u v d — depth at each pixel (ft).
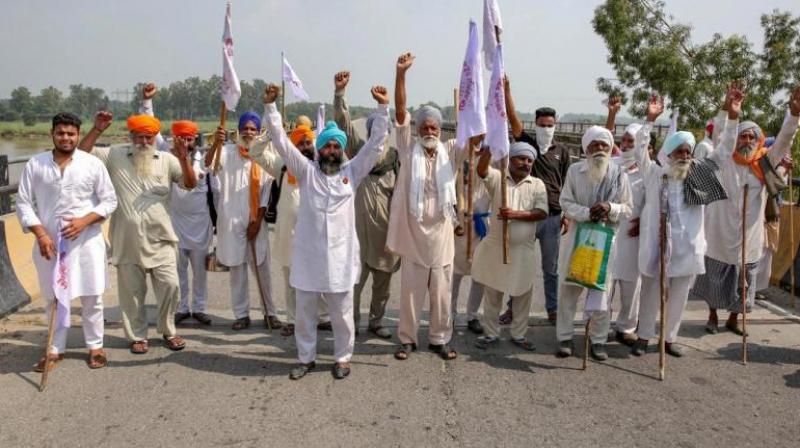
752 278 17.89
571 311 16.11
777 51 50.34
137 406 12.84
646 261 15.79
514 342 16.99
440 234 15.29
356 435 11.87
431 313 15.81
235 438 11.67
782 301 21.66
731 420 12.85
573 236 15.84
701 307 20.80
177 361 15.26
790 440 12.11
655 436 12.13
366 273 17.52
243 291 17.81
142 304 15.72
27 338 16.48
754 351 16.72
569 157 19.25
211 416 12.49
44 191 13.92
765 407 13.46
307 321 14.51
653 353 16.57
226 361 15.37
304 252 14.25
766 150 18.15
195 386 13.87
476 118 14.67
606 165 15.48
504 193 15.14
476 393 13.85
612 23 54.60
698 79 52.90
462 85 14.84
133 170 15.19
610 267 15.21
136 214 15.05
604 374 15.10
